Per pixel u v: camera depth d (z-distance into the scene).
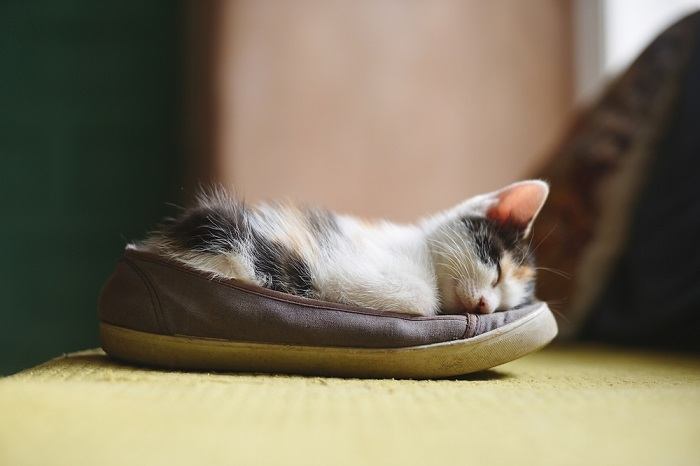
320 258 0.74
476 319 0.74
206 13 1.41
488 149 1.50
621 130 1.15
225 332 0.71
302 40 1.44
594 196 1.14
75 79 1.56
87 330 1.55
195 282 0.71
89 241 1.56
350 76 1.46
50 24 1.56
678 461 0.53
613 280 1.13
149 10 1.57
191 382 0.66
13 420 0.56
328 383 0.69
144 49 1.57
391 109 1.47
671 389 0.69
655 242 1.08
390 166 1.46
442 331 0.73
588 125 1.20
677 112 1.12
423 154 1.47
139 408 0.59
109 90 1.57
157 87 1.57
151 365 0.72
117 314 0.72
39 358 1.54
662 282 1.06
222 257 0.72
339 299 0.73
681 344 1.05
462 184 1.48
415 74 1.48
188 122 1.43
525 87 1.51
